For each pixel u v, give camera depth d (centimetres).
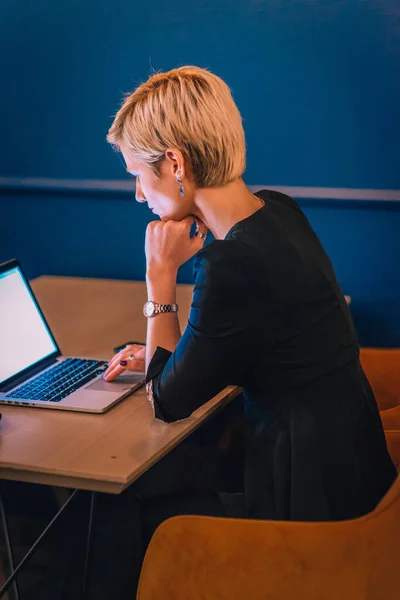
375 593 143
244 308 145
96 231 302
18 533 237
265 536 137
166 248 172
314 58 267
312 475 148
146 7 275
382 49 262
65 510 185
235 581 140
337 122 271
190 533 140
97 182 295
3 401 173
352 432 151
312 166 277
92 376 185
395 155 270
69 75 288
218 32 272
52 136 296
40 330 197
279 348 148
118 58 282
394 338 287
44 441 152
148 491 185
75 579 166
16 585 186
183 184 161
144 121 159
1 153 303
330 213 280
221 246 147
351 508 149
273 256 149
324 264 160
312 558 137
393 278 281
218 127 156
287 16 266
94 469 139
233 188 161
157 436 154
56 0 282
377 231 278
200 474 189
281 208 166
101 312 241
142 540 165
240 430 197
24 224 309
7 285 192
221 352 147
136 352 184
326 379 150
